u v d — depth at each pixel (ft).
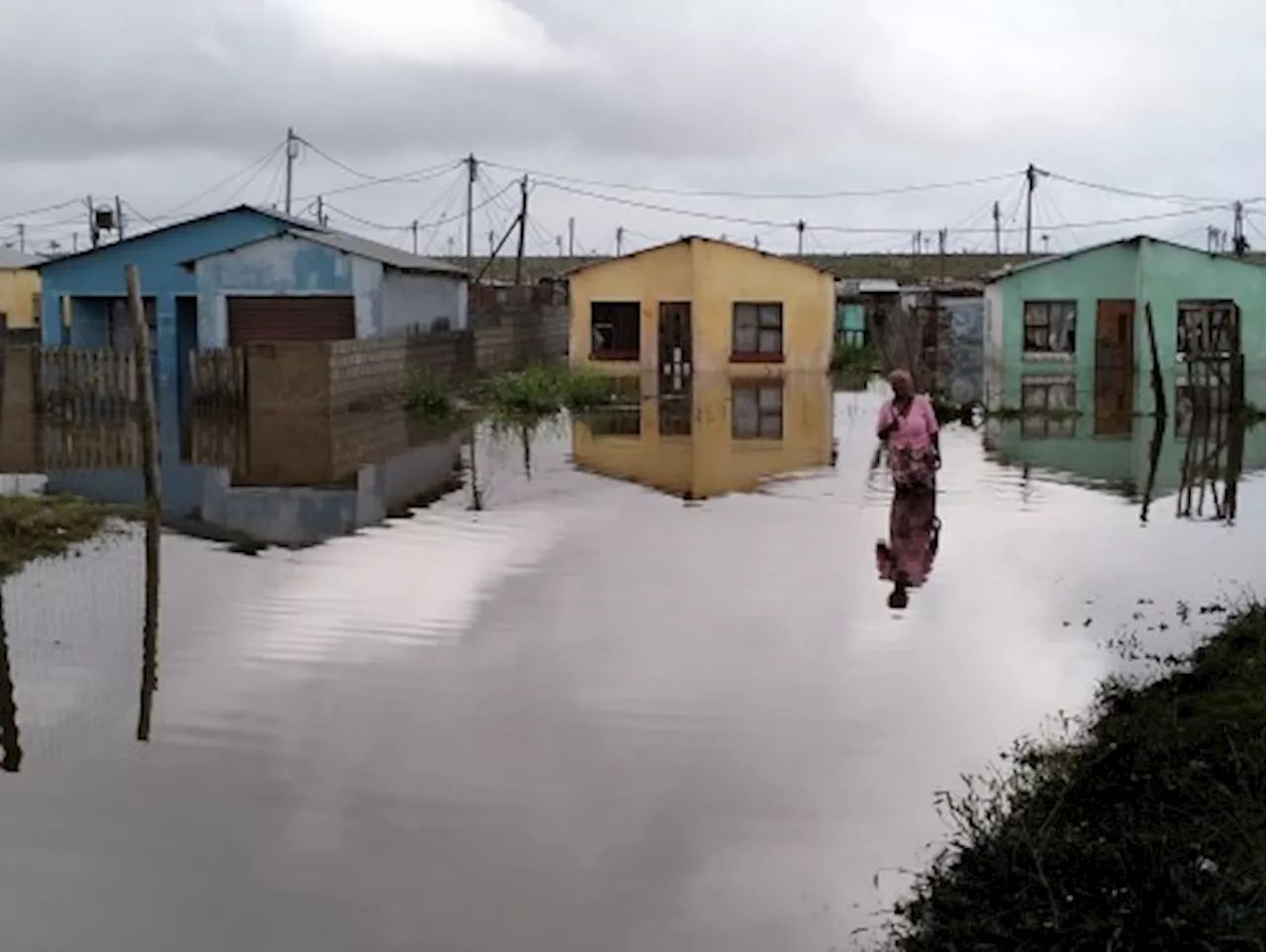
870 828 23.85
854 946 19.93
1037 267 119.65
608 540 50.08
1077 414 99.14
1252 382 116.67
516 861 22.67
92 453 75.05
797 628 37.04
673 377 136.36
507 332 147.74
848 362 142.61
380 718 29.71
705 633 36.58
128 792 25.70
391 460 74.49
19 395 89.25
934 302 138.41
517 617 38.47
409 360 110.83
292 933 20.34
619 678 32.55
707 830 23.89
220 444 79.97
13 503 54.65
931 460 60.18
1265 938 17.97
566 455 77.25
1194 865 19.97
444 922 20.66
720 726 29.12
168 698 31.30
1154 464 72.49
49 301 120.47
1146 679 31.55
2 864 22.58
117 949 19.88
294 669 33.50
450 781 26.14
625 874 22.22
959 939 19.58
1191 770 23.57
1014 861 21.11
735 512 56.95
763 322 140.26
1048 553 47.26
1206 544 48.88
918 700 30.81
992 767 26.55
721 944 20.03
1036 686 31.68
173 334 119.96
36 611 39.52
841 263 284.00
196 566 45.68
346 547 48.98
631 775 26.40
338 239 117.50
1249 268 116.37
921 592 41.27
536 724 29.30
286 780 26.25
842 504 59.00
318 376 93.56
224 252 110.32
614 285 139.85
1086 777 24.67
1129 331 118.62
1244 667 29.96
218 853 23.00
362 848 23.20
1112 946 18.26
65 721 29.71
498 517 55.88
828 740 28.22
